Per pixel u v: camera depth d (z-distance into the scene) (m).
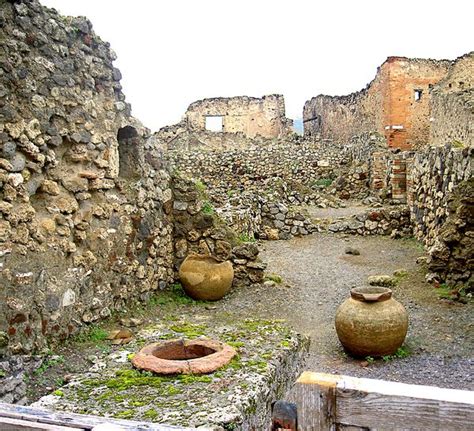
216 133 25.28
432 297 8.16
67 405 3.38
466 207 8.38
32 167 5.73
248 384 3.64
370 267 10.12
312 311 7.89
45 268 5.79
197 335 4.75
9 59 5.48
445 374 5.58
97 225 6.80
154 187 8.23
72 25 6.47
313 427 2.11
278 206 12.98
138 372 3.88
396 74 22.64
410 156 14.87
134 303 7.51
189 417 3.17
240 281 8.96
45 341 5.64
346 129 27.06
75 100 6.43
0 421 1.87
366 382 2.09
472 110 13.69
